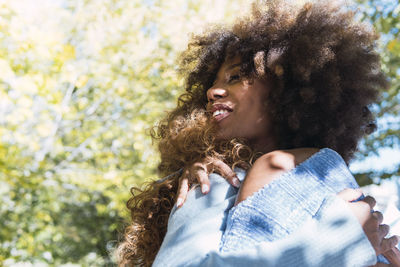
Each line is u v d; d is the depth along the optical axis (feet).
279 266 2.96
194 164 3.98
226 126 4.22
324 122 4.19
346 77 4.28
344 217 3.13
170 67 19.29
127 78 20.44
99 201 24.40
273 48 4.17
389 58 15.83
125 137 20.20
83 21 20.74
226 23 5.43
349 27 4.42
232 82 4.33
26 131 16.79
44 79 14.30
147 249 4.39
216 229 3.34
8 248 20.76
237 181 3.74
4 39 14.84
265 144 4.25
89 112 20.99
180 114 4.86
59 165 20.85
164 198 4.42
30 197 21.20
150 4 21.17
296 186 3.36
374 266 3.41
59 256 23.71
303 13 4.30
